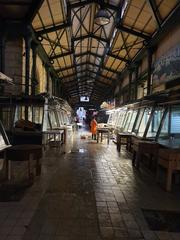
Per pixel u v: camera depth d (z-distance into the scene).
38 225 3.61
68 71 24.02
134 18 11.38
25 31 10.92
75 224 3.67
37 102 9.93
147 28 11.73
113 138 17.42
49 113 11.98
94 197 4.87
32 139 9.46
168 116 8.20
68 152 10.65
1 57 11.06
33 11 9.90
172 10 8.89
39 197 4.76
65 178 6.21
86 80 32.72
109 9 12.69
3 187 5.30
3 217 3.85
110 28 14.37
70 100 44.69
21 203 4.43
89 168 7.48
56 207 4.29
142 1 9.85
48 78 17.84
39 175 6.38
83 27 14.88
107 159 9.15
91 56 21.33
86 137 18.69
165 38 10.72
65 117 19.55
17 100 9.88
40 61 15.48
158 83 10.85
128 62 17.22
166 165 5.52
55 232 3.42
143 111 11.59
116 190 5.38
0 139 5.70
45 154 9.76
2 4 9.56
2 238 3.23
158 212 4.25
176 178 6.07
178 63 8.57
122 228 3.61
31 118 11.01
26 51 11.20
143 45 13.19
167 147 6.50
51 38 13.78
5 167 5.83
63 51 16.73
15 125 9.67
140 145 7.41
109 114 27.16
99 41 16.75
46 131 10.02
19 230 3.45
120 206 4.46
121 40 14.38
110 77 26.00
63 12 11.37
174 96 7.14
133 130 12.45
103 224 3.70
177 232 3.54
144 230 3.57
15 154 5.70
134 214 4.12
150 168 7.52
